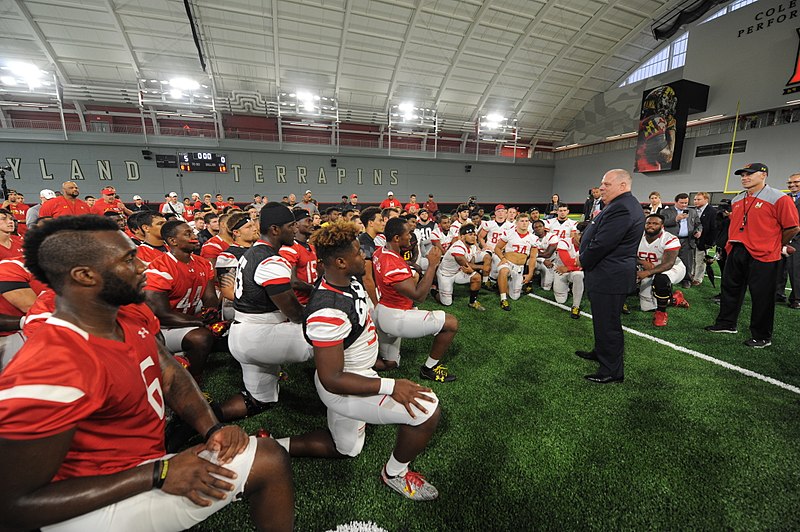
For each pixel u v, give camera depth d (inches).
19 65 538.9
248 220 114.2
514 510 60.3
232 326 83.1
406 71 716.7
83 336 34.8
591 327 150.3
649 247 161.3
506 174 965.8
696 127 675.4
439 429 82.0
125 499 35.4
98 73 597.9
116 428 37.6
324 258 54.3
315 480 66.8
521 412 88.7
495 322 157.2
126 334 40.9
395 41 653.9
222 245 144.6
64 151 593.9
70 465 35.2
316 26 598.2
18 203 284.5
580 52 748.0
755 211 122.9
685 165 675.4
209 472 37.9
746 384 101.2
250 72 651.5
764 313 124.6
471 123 870.4
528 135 966.4
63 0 488.1
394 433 80.7
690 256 219.9
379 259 99.8
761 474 67.8
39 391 29.0
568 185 983.6
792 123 533.3
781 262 122.5
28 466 29.2
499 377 107.0
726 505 61.0
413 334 100.3
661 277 147.9
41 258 32.8
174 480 36.0
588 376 105.3
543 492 64.0
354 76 701.9
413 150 855.7
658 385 101.3
